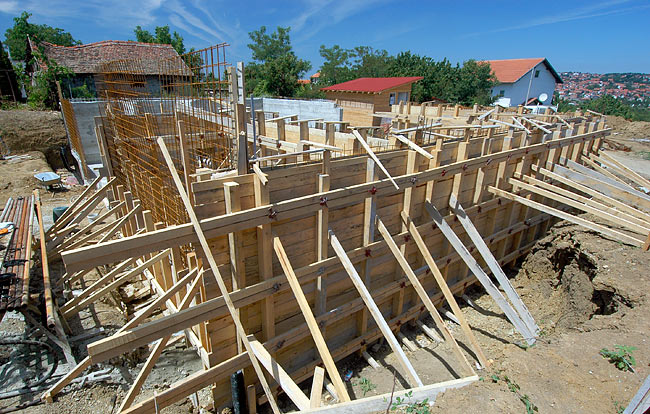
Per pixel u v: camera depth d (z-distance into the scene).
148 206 8.16
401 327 7.88
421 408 4.10
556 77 46.31
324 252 5.59
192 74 5.98
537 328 6.88
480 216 8.54
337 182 5.55
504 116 11.26
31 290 7.75
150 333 4.19
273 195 4.89
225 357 5.29
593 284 6.95
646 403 3.25
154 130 7.98
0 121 20.00
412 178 6.35
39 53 26.14
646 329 5.35
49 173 15.41
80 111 16.11
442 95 36.81
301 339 5.87
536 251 9.52
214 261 4.39
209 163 6.63
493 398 4.19
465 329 5.94
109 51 27.69
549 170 10.10
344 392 4.32
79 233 8.95
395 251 5.95
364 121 26.08
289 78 44.06
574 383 4.45
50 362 5.94
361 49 56.97
